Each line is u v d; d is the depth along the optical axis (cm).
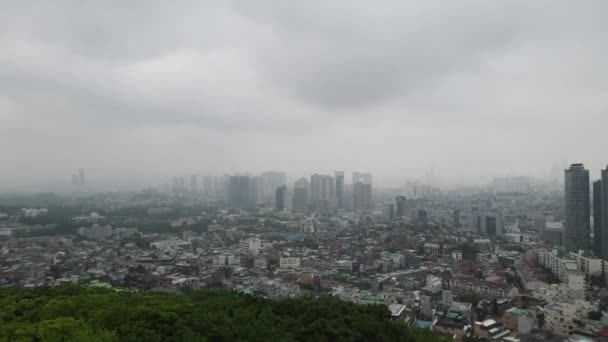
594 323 13762
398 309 15625
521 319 14150
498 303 16838
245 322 8856
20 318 8756
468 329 14012
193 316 8275
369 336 9031
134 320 7875
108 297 10119
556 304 15375
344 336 8681
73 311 8906
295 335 8612
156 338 7262
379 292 18788
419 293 18812
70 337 7044
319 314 9581
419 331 10456
